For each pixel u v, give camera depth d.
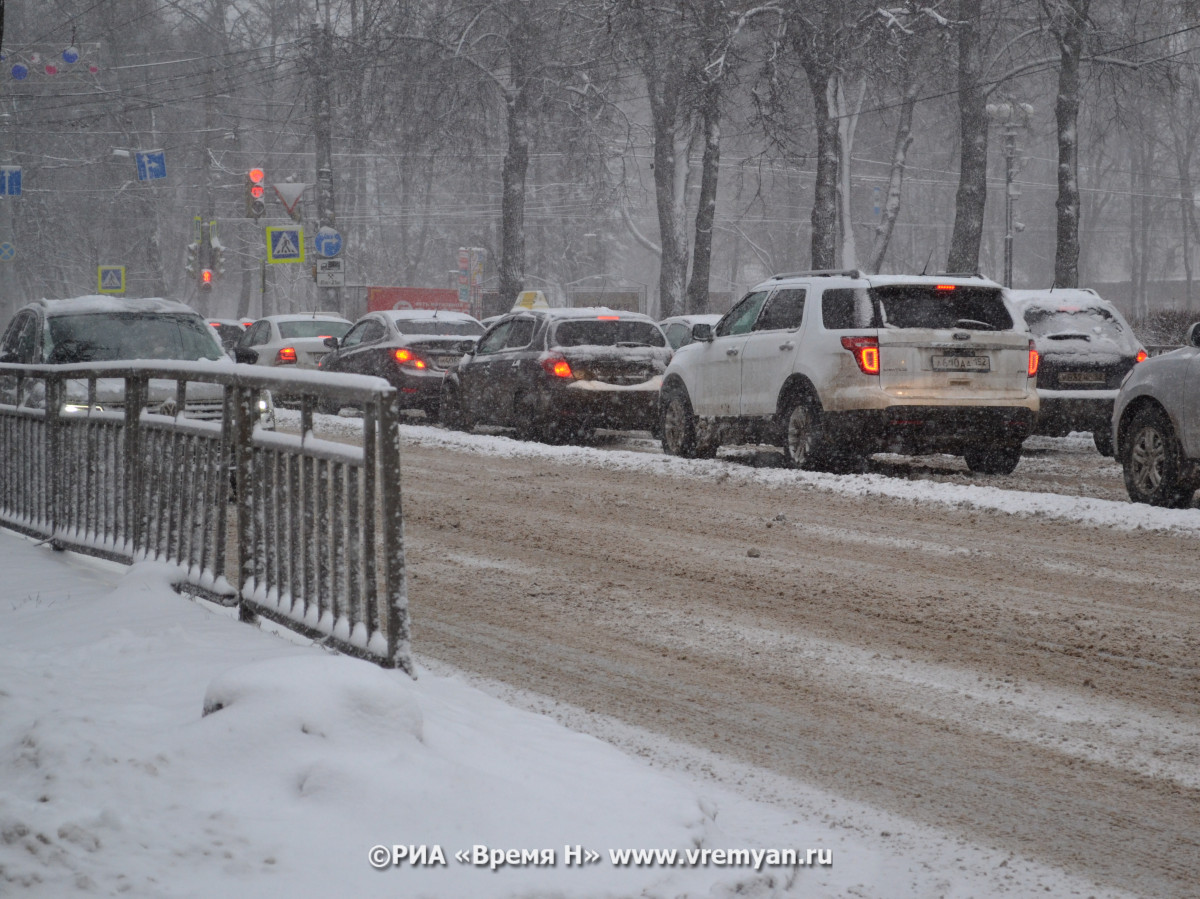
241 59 114.69
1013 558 14.95
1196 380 17.80
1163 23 59.09
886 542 16.00
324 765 6.29
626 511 18.61
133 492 12.41
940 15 56.81
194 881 5.42
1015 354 22.39
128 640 9.32
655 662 10.51
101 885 5.29
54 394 14.17
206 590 10.93
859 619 12.03
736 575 14.02
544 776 6.79
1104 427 26.56
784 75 58.38
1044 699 9.52
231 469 10.66
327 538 9.26
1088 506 17.98
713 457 27.06
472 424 33.53
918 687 9.82
